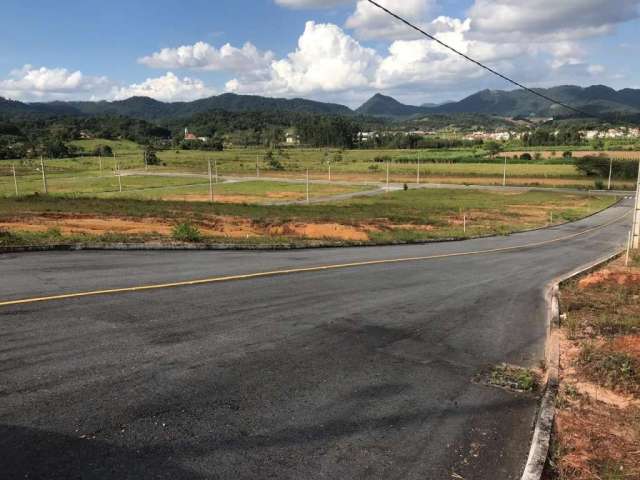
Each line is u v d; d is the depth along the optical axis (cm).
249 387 515
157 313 737
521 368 636
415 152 16975
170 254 1341
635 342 691
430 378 582
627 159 10531
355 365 602
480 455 423
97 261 1140
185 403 469
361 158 15550
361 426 456
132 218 2973
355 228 3144
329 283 1064
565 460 400
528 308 994
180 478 358
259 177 10038
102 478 349
